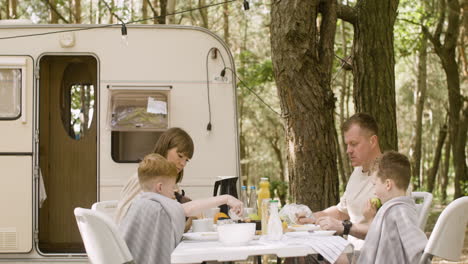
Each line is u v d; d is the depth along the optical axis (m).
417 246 3.43
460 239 3.54
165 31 6.97
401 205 3.60
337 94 27.95
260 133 30.19
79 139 8.28
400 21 20.17
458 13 18.12
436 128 32.97
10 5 15.46
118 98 6.92
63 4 16.12
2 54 6.86
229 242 3.54
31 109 6.83
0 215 6.74
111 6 16.22
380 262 3.54
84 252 7.32
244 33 24.75
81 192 8.28
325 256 3.41
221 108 6.95
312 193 6.80
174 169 4.05
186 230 4.48
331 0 7.09
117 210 4.44
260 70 19.75
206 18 18.52
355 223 4.59
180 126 6.91
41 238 8.19
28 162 6.78
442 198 24.09
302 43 6.80
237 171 6.89
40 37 6.91
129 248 3.75
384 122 7.86
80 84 8.26
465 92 20.02
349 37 20.70
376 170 3.97
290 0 6.79
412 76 30.50
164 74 6.94
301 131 6.83
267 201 4.16
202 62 6.97
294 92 6.83
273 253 3.38
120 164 6.88
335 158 7.03
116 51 6.95
